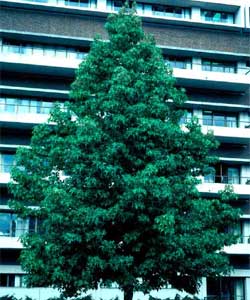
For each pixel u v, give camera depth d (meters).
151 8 41.19
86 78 19.97
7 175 31.95
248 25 40.38
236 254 35.16
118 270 17.89
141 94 19.28
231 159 37.22
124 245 18.67
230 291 36.12
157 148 18.86
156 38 38.62
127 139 18.53
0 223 32.62
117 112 18.83
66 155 18.69
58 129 20.20
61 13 37.66
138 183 17.33
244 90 39.75
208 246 18.77
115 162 18.22
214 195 35.56
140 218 17.47
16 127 34.53
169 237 17.62
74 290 18.67
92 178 17.89
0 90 35.09
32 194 19.28
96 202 18.28
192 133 20.02
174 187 18.39
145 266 17.88
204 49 39.38
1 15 36.19
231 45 40.09
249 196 36.19
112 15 21.62
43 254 18.25
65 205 17.39
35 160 19.77
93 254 17.94
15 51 36.91
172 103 20.73
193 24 39.62
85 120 18.45
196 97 39.16
